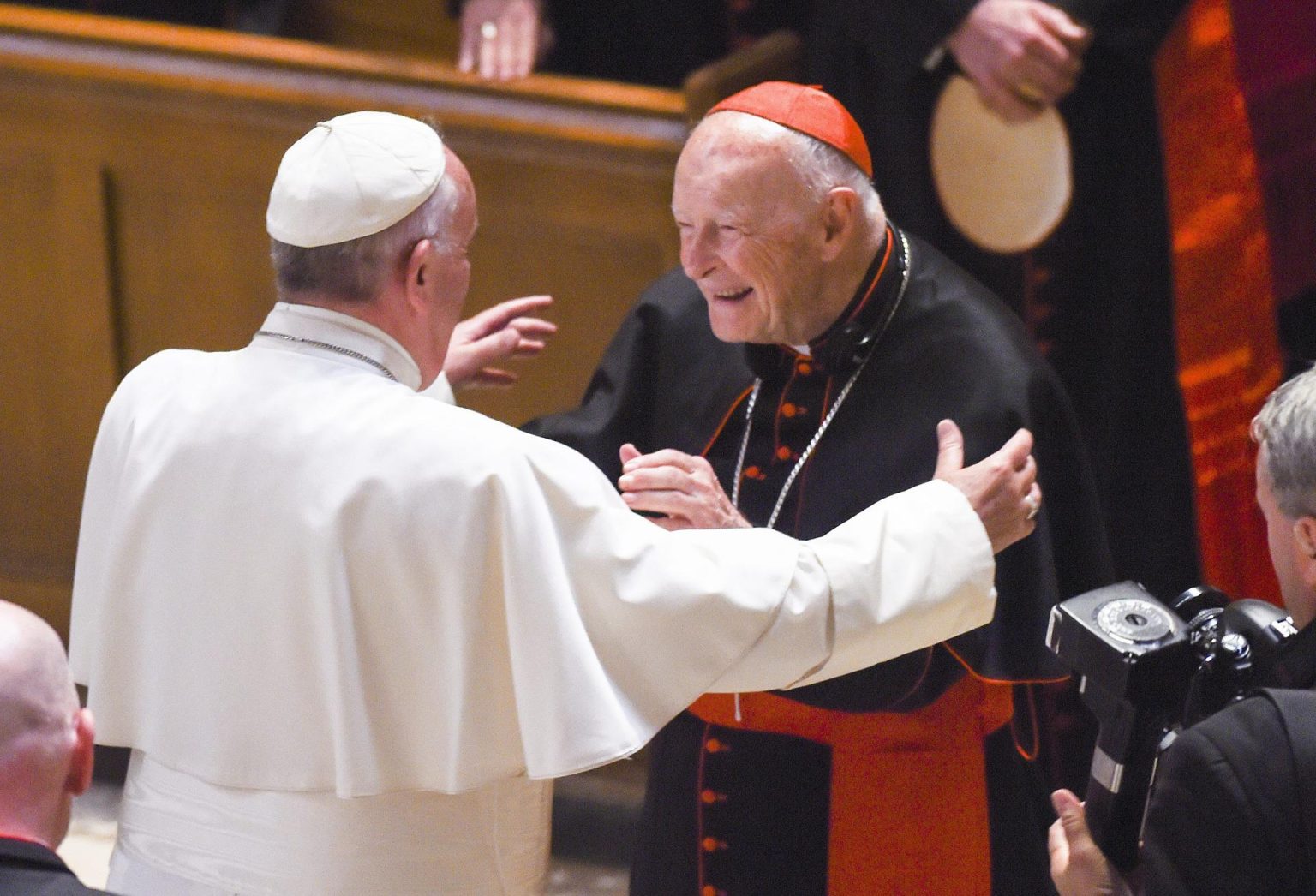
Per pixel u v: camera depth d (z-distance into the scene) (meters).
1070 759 13.95
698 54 18.11
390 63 14.98
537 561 7.98
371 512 7.97
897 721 9.73
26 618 6.82
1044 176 14.12
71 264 15.99
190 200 15.68
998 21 13.62
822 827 9.83
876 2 14.43
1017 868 9.97
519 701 7.99
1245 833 6.64
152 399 8.56
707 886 10.04
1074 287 14.81
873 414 9.88
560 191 14.59
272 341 8.49
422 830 8.28
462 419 8.20
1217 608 8.16
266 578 8.06
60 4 19.31
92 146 15.59
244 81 15.14
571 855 14.56
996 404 9.69
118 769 15.66
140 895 8.46
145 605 8.38
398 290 8.44
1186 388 14.76
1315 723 6.72
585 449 10.77
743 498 10.12
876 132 15.08
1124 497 14.97
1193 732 6.91
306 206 8.30
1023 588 9.53
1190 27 14.16
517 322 11.68
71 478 16.55
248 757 8.18
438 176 8.48
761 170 9.25
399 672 8.09
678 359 10.73
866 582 8.35
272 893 8.21
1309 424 7.24
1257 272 14.44
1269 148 14.29
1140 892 7.33
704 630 8.12
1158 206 14.59
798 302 9.63
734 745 9.97
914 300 10.05
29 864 6.42
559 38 18.19
